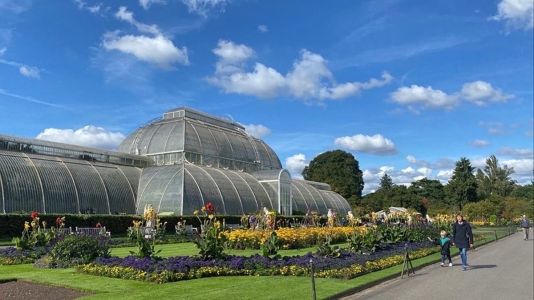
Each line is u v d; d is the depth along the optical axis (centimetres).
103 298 1563
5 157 5150
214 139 8556
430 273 2389
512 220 11056
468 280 2125
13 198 4875
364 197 15238
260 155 9619
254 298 1550
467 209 11269
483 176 17625
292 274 2106
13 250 2767
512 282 2062
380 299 1659
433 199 15838
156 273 1948
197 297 1563
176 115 8669
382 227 3516
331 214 5225
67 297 1627
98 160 6788
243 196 7194
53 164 5659
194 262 2103
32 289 1780
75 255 2384
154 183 6512
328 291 1702
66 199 5453
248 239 3422
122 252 3122
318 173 15188
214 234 2300
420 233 3875
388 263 2502
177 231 4997
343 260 2314
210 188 6681
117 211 6050
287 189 8319
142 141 8238
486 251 3806
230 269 2128
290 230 3709
